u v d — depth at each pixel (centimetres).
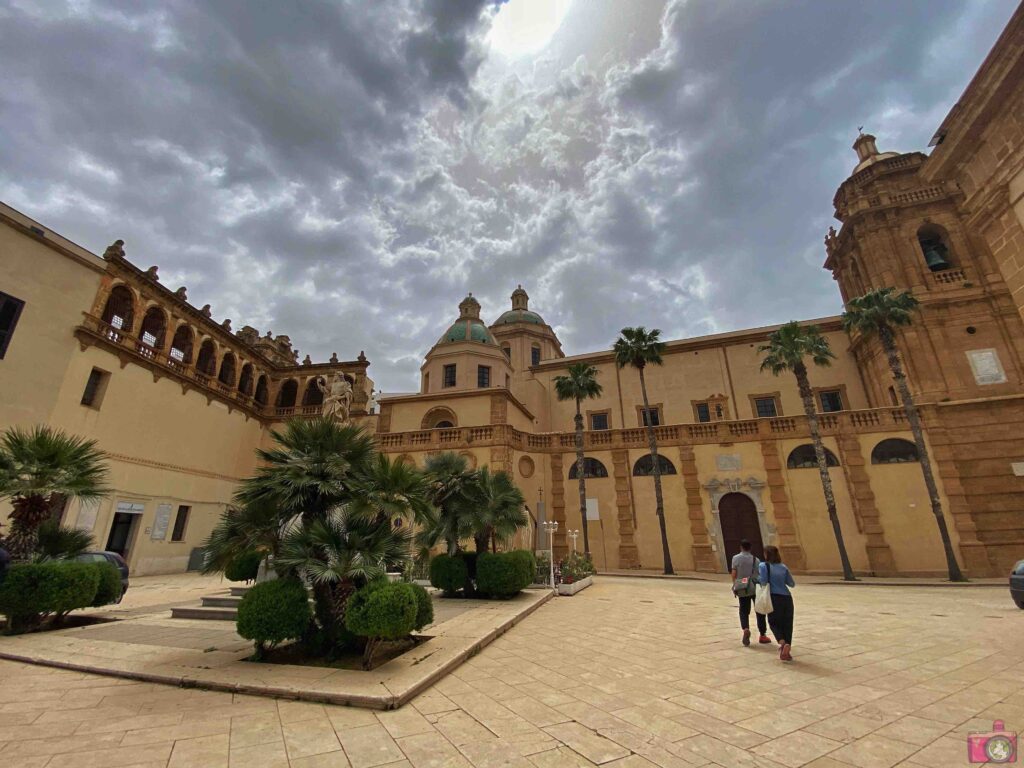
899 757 401
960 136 723
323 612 742
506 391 3114
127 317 2523
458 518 1428
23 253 2023
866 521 2400
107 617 1084
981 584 1886
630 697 565
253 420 3462
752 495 2598
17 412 1942
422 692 587
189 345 2967
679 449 2797
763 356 3544
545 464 2964
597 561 2709
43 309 2077
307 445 810
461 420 3130
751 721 487
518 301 5191
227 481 3120
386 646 766
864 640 865
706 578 2252
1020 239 660
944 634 905
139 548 2408
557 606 1335
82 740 442
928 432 2464
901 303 2395
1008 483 2291
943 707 516
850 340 3247
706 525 2622
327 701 545
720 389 3569
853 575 2256
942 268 2950
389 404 3338
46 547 1055
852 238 3244
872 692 573
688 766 390
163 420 2641
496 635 912
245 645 798
